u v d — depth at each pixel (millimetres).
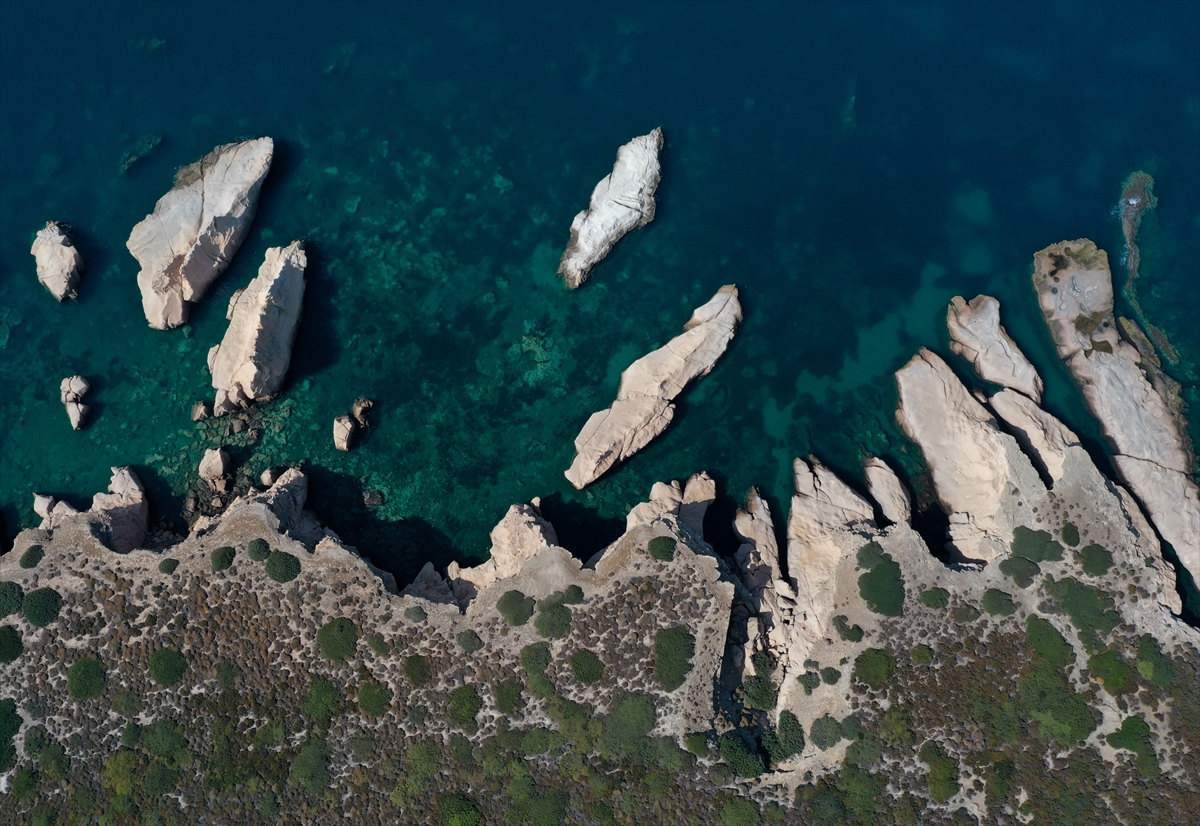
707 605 62375
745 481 72125
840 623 63438
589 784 59312
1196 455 72562
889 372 74875
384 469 71375
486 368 73500
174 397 72375
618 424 70875
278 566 62656
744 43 82812
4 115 78188
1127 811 58750
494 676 61156
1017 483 66562
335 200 76438
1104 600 63312
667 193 77938
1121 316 76000
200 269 72312
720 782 59344
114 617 61844
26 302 73938
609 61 81438
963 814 59281
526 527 66438
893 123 81188
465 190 77125
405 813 58688
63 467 71062
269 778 58938
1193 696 60969
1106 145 81188
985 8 85375
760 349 75000
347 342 73500
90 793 58500
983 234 78188
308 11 82062
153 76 79500
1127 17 85500
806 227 77875
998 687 61812
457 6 82875
